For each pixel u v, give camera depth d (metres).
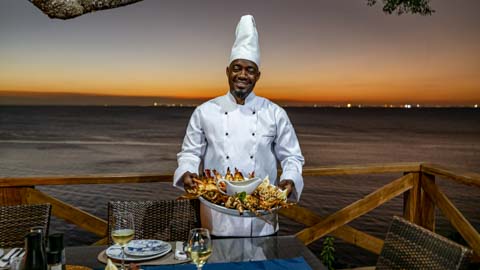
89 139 42.06
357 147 36.34
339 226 3.05
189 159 2.18
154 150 33.06
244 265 1.56
